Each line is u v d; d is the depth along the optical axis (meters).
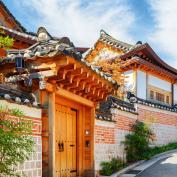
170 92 26.72
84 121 12.47
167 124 22.81
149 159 17.36
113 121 14.88
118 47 24.39
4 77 9.31
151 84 24.69
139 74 23.67
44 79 9.00
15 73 9.28
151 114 21.06
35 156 8.80
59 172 10.73
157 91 25.25
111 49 25.08
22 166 8.23
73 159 11.78
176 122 23.97
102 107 14.78
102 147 13.69
